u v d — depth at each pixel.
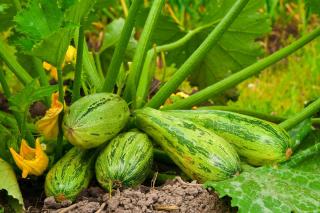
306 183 1.27
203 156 1.30
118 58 1.39
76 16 1.23
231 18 1.46
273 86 2.31
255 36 1.78
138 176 1.30
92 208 1.25
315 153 1.46
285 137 1.38
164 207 1.25
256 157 1.37
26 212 1.30
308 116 1.50
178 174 1.47
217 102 1.88
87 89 1.54
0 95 1.97
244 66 1.83
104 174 1.29
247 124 1.38
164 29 1.85
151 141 1.41
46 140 1.43
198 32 1.79
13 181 1.31
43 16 1.22
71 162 1.34
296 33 2.81
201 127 1.35
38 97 1.27
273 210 1.18
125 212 1.23
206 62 1.85
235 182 1.24
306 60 2.43
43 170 1.36
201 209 1.25
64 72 1.87
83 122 1.29
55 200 1.30
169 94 1.48
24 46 1.25
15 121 1.48
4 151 1.40
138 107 1.47
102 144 1.36
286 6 2.90
